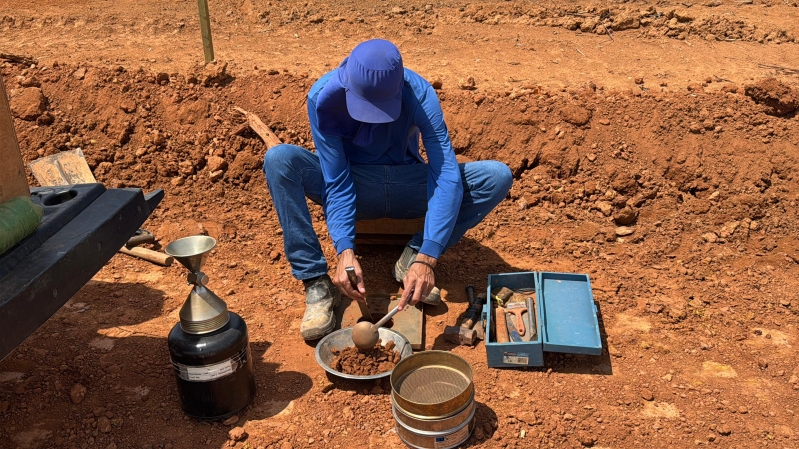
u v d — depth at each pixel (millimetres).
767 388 3520
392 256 4758
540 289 4008
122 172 5637
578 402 3430
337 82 3473
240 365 3248
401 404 3057
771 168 5297
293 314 4156
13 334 2609
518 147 5617
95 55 7082
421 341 3791
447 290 4406
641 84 6234
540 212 5285
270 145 5547
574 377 3600
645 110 5672
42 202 3320
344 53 7188
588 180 5430
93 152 5746
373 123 3615
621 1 8875
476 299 4148
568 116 5656
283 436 3227
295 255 3920
